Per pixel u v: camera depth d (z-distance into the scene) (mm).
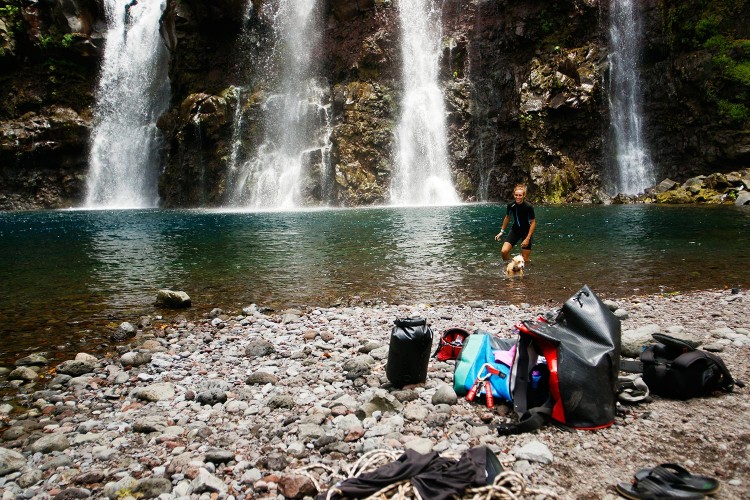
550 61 30359
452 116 32531
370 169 30750
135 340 6941
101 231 19781
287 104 33750
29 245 16094
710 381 4316
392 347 4852
